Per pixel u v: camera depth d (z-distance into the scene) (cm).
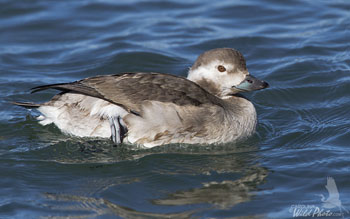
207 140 1211
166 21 1941
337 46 1755
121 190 1038
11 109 1395
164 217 944
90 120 1188
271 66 1661
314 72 1609
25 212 962
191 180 1079
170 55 1719
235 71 1265
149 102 1162
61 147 1199
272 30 1877
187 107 1180
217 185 1059
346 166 1123
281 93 1517
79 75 1616
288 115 1415
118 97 1158
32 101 1462
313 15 1969
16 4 1998
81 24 1908
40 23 1900
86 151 1181
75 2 2050
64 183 1066
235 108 1274
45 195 1020
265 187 1051
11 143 1217
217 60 1268
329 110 1419
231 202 995
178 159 1170
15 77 1585
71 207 979
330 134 1291
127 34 1850
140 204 989
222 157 1187
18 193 1026
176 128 1177
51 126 1269
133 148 1188
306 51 1734
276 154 1199
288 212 964
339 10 1992
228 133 1230
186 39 1820
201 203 992
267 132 1323
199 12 2008
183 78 1230
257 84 1256
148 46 1772
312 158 1169
